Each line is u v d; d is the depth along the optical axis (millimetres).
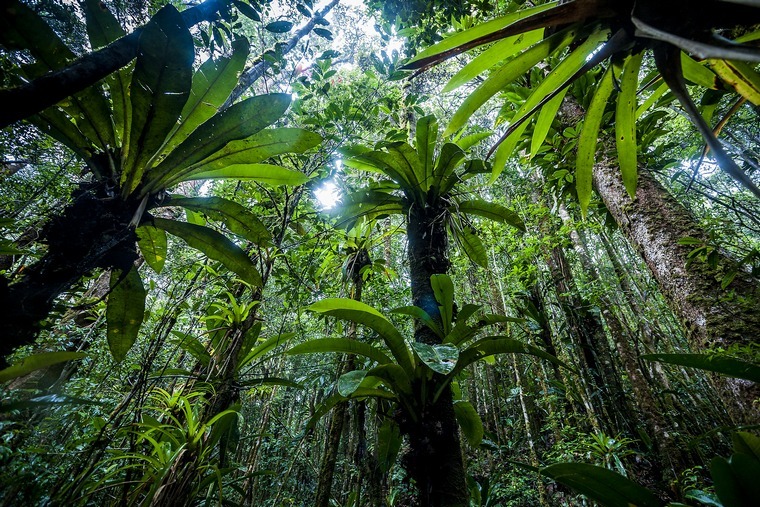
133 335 1468
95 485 1132
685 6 607
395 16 2811
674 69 700
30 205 2123
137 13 1897
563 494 3211
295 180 1682
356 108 2600
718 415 3393
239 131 1228
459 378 2461
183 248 3021
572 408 3871
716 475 820
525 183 4145
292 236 2846
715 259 1378
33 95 714
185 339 1851
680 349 4492
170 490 1217
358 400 2234
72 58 974
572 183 2723
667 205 1803
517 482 3488
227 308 1809
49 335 1549
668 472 2836
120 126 1204
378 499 2305
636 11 650
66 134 1111
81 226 990
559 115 2621
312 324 3836
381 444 2182
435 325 1843
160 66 982
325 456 2229
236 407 1621
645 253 1784
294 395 5531
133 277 1364
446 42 982
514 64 1006
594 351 3924
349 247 3225
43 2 1682
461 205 2584
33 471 954
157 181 1223
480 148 5457
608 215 2891
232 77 1249
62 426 1349
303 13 1891
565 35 884
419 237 2262
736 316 1294
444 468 1538
